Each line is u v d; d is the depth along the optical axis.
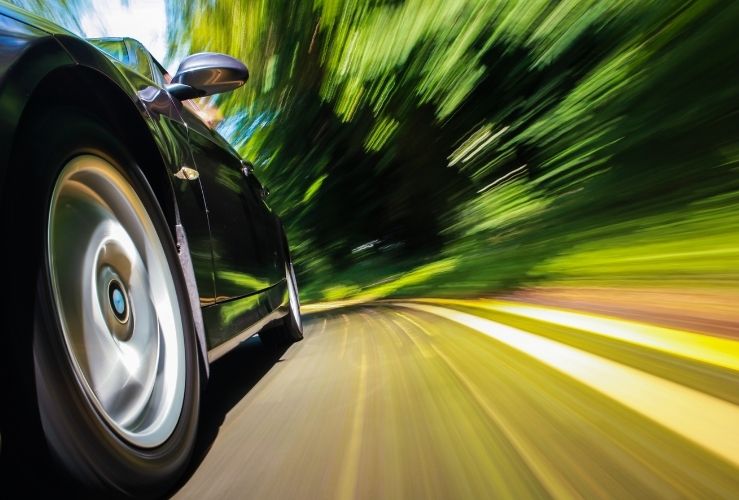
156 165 2.49
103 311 1.96
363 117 10.15
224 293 2.98
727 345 2.77
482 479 1.75
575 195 7.34
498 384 2.79
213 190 3.23
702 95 5.33
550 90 7.35
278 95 10.48
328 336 5.42
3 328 1.44
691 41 5.24
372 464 1.98
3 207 1.47
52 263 1.66
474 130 8.86
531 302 5.39
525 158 8.62
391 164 11.77
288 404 2.95
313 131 11.87
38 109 1.73
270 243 4.58
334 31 8.18
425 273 11.20
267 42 9.29
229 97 10.98
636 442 1.89
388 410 2.59
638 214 6.17
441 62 7.33
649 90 5.83
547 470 1.76
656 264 4.89
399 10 7.37
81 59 1.92
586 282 5.44
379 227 14.51
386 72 7.83
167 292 2.33
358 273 15.00
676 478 1.61
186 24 10.02
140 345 2.12
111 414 1.82
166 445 2.00
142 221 2.28
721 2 4.88
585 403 2.35
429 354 3.75
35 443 1.47
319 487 1.85
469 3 6.66
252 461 2.18
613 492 1.57
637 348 3.06
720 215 5.08
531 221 8.22
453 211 11.41
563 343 3.50
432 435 2.19
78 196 1.92
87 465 1.55
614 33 6.07
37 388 1.47
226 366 4.55
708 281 4.03
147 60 3.63
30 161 1.62
